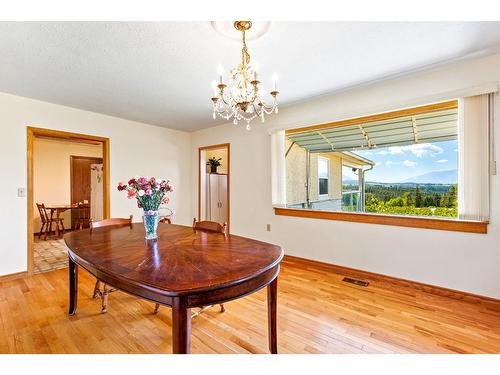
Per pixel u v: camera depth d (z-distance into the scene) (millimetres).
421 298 2377
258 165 3982
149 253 1518
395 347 1673
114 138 3953
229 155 4406
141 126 4336
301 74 2484
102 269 1263
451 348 1660
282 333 1840
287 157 3875
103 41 1863
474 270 2260
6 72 2377
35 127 3125
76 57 2102
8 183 2920
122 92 2902
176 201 4918
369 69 2387
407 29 1763
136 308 2242
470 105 2230
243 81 1803
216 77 2496
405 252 2635
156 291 1046
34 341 1752
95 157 6516
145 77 2504
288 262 3529
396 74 2502
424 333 1831
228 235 2035
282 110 3637
